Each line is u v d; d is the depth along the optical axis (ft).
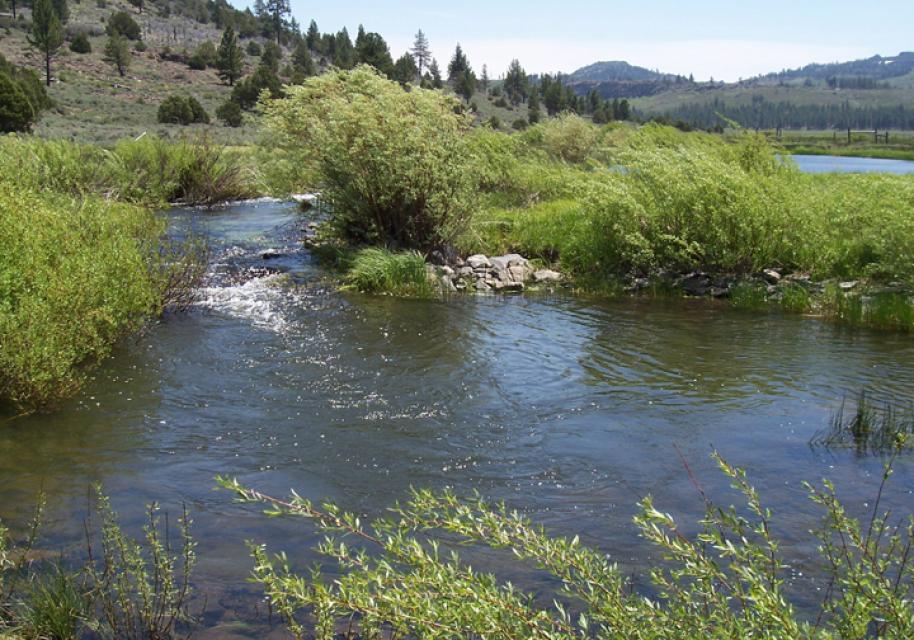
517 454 19.40
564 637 8.16
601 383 25.21
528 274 44.11
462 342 30.14
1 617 11.53
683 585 12.69
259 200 81.35
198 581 13.09
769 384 25.11
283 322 32.55
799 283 39.81
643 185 44.80
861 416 20.77
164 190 74.23
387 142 45.16
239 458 18.94
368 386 24.58
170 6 596.70
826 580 13.05
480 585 8.30
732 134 57.93
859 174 52.47
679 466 18.58
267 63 438.40
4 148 55.72
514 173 67.72
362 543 14.56
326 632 9.64
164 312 33.14
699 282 41.37
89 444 19.52
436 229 46.11
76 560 13.66
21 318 21.22
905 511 15.87
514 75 514.68
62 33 370.73
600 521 15.67
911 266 36.11
